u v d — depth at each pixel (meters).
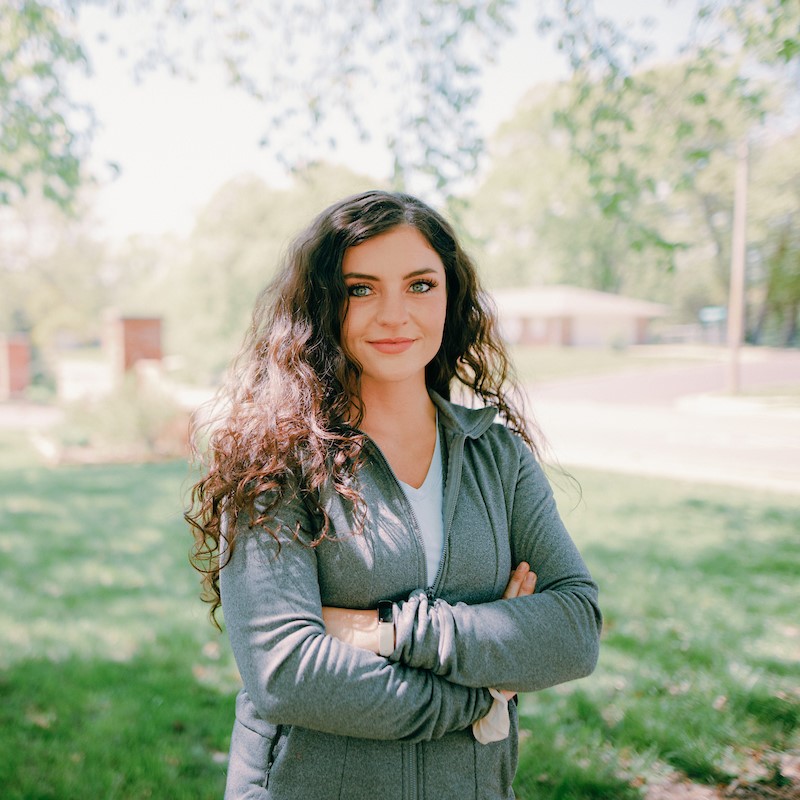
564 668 1.20
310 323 1.29
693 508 7.35
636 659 3.74
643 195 4.92
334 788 1.13
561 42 4.04
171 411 11.63
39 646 4.01
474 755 1.19
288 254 1.40
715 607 4.53
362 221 1.25
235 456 1.22
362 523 1.19
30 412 19.72
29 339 36.19
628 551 5.80
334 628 1.16
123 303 43.00
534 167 35.69
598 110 4.27
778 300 23.39
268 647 1.10
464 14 4.06
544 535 1.35
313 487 1.18
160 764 2.79
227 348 24.30
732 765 2.76
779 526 6.61
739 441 12.20
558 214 37.00
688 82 4.29
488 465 1.35
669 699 3.26
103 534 6.57
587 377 27.27
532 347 39.22
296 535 1.16
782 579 5.11
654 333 48.84
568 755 2.83
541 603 1.23
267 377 1.34
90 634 4.20
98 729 3.07
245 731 1.22
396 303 1.25
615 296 45.00
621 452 11.17
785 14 3.53
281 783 1.15
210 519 1.30
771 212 21.23
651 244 4.43
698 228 31.97
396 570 1.18
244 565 1.15
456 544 1.24
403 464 1.31
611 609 4.49
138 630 4.26
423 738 1.12
